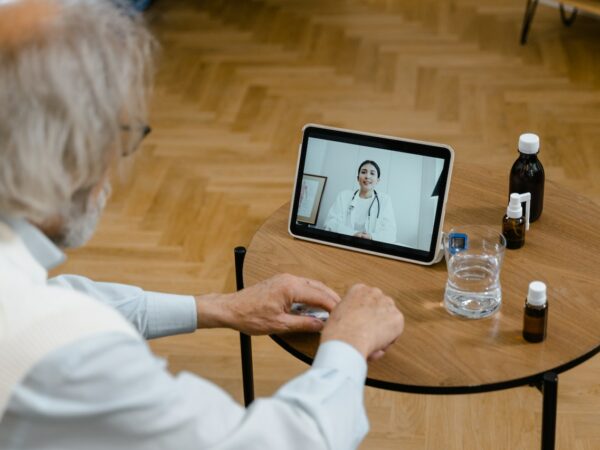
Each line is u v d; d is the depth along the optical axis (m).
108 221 3.21
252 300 1.61
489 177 2.07
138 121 1.13
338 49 4.40
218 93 4.07
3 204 1.02
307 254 1.85
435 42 4.40
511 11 4.64
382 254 1.83
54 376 0.96
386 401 2.42
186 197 3.33
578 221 1.90
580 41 4.31
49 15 1.01
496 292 1.65
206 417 1.07
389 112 3.83
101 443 1.02
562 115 3.72
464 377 1.51
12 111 0.98
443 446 2.27
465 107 3.83
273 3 4.91
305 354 1.59
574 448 2.24
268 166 3.50
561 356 1.54
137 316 1.56
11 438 0.99
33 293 1.01
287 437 1.13
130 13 1.11
